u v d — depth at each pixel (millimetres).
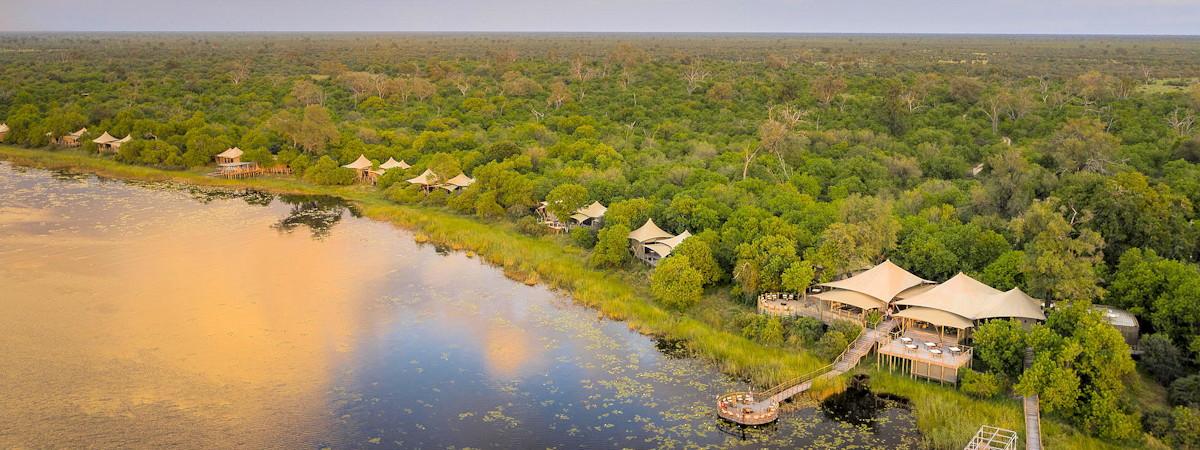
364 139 154250
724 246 81500
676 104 192750
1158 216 74312
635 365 65750
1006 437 52344
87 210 116875
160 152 147500
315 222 113438
